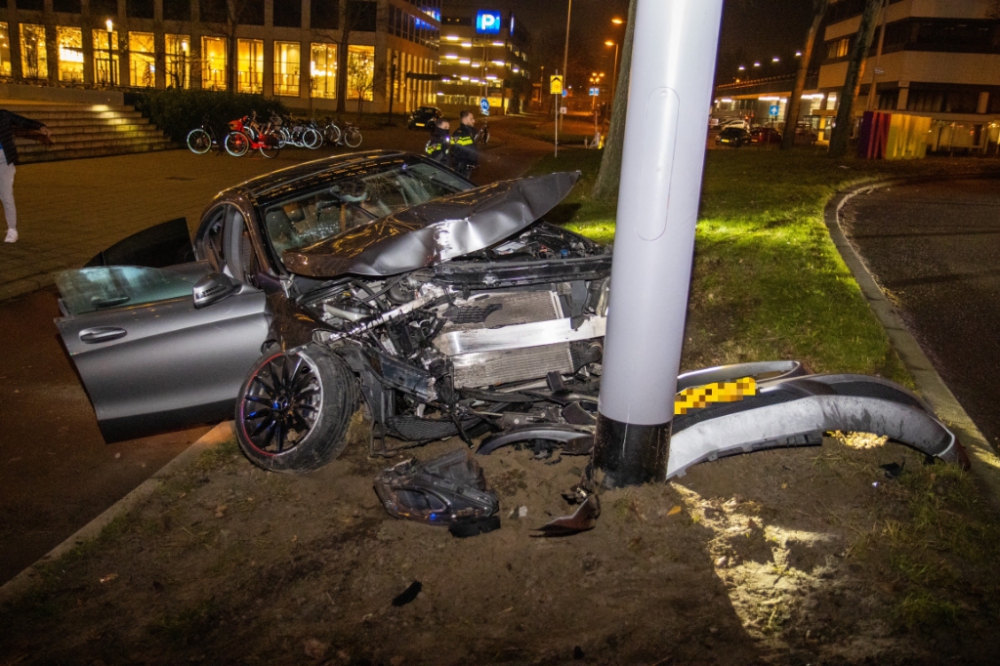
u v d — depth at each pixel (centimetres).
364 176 617
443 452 462
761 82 8812
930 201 1711
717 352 627
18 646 330
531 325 455
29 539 431
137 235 597
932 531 346
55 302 886
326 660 306
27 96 2911
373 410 442
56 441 551
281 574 361
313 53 6694
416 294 459
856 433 428
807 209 1420
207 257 624
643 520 363
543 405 455
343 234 498
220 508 422
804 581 320
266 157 2736
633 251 348
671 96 326
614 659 287
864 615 296
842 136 3095
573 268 461
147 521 417
